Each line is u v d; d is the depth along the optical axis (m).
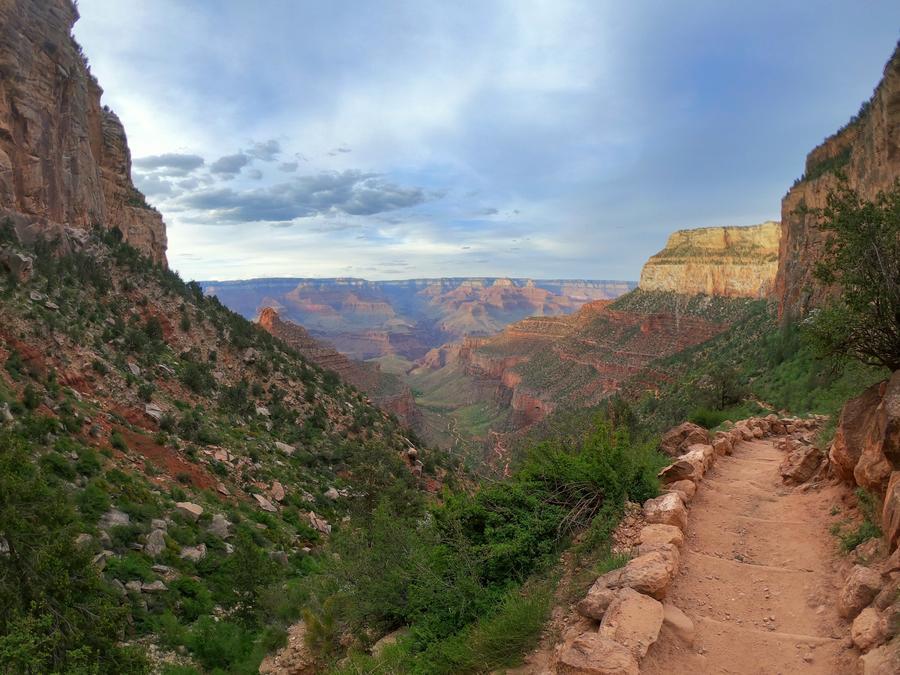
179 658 16.23
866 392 10.26
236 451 40.44
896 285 9.69
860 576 6.39
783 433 20.47
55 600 11.34
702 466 13.23
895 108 42.56
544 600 7.76
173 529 24.23
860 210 10.23
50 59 58.94
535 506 10.08
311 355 146.25
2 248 44.00
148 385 42.28
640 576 6.98
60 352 37.50
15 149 53.16
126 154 90.12
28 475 13.51
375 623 12.45
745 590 7.55
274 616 19.48
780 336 60.84
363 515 32.09
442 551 10.50
